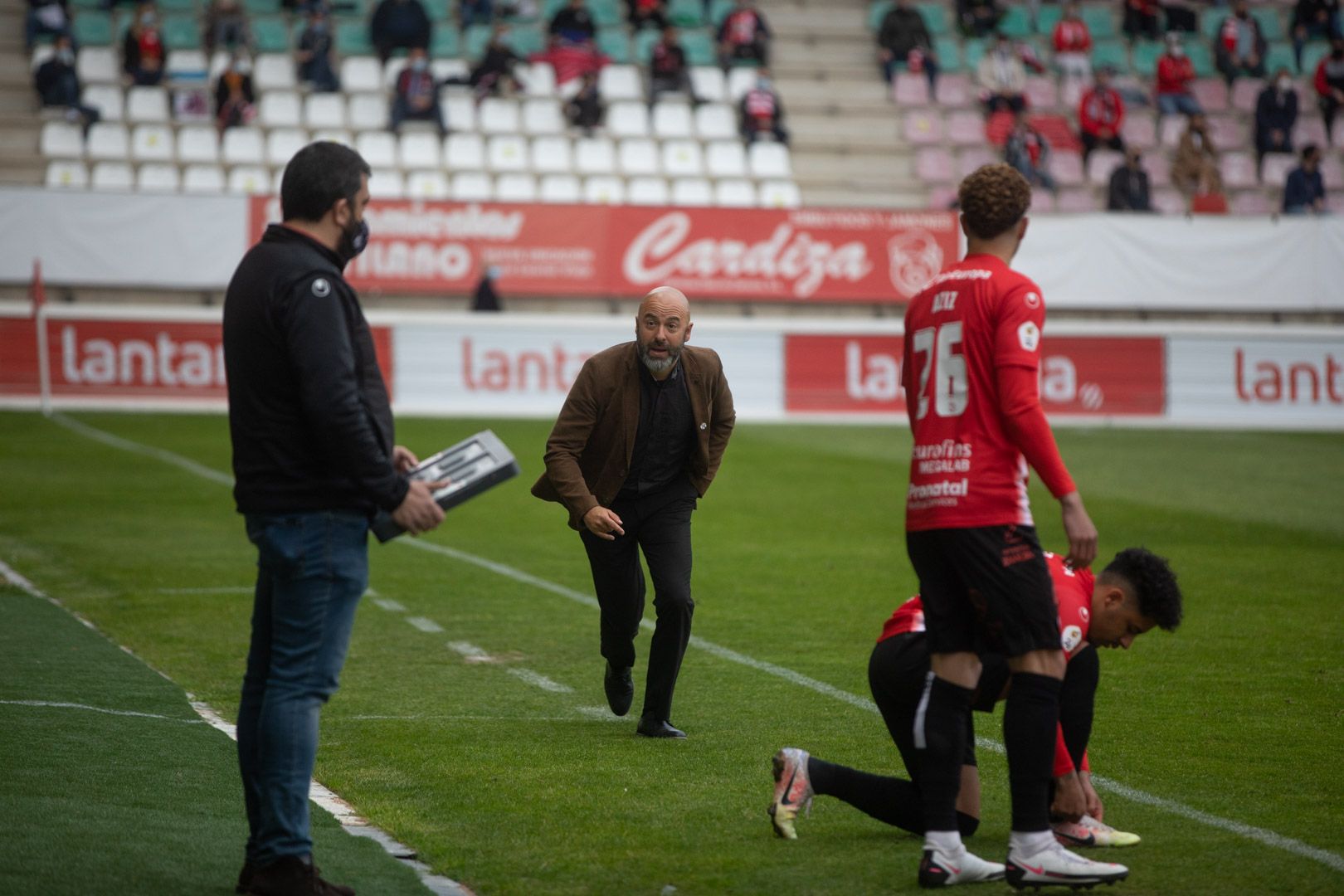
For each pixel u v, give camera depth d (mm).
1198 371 67250
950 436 12211
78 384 61062
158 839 13203
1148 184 72688
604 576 18281
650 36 81750
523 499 43938
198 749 16906
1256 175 79000
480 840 13945
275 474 11453
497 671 22406
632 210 66875
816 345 65750
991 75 80188
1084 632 13289
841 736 18359
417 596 28781
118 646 23359
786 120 79062
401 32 76188
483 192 71250
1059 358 66562
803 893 12336
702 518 40406
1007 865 12070
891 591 29984
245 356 11414
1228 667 22812
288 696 11477
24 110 71938
